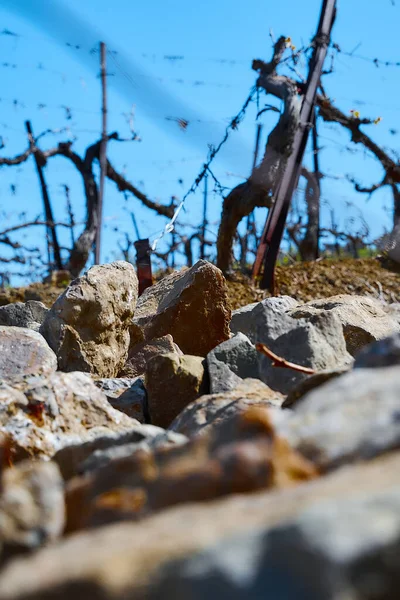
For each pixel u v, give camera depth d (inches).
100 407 84.9
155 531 36.8
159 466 47.9
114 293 114.3
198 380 95.4
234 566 32.2
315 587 31.6
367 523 33.5
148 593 32.5
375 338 114.8
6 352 104.0
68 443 80.1
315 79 229.5
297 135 223.8
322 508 34.4
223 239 231.3
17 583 34.1
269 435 47.1
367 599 32.1
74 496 48.2
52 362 105.2
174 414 95.2
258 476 42.6
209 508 38.9
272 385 89.0
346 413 48.4
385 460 43.0
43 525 47.1
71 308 110.9
